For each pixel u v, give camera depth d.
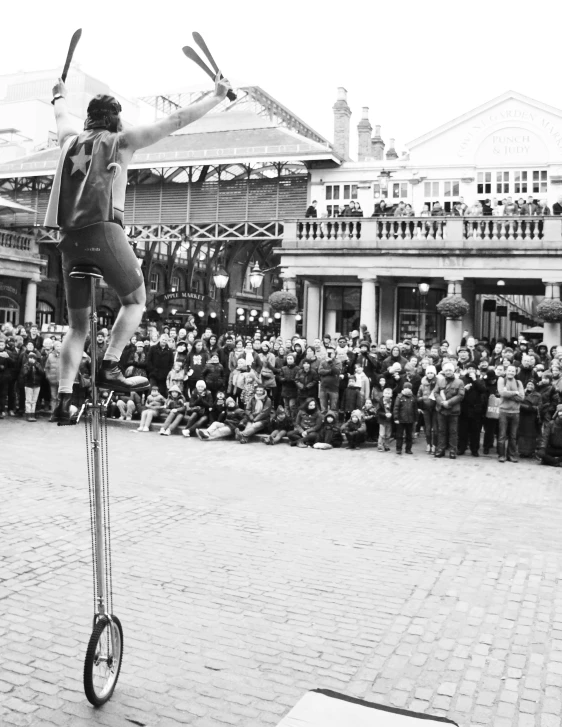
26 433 15.37
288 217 26.97
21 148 39.03
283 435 15.55
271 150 26.22
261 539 7.95
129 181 29.08
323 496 10.40
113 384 3.45
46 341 17.55
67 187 3.23
